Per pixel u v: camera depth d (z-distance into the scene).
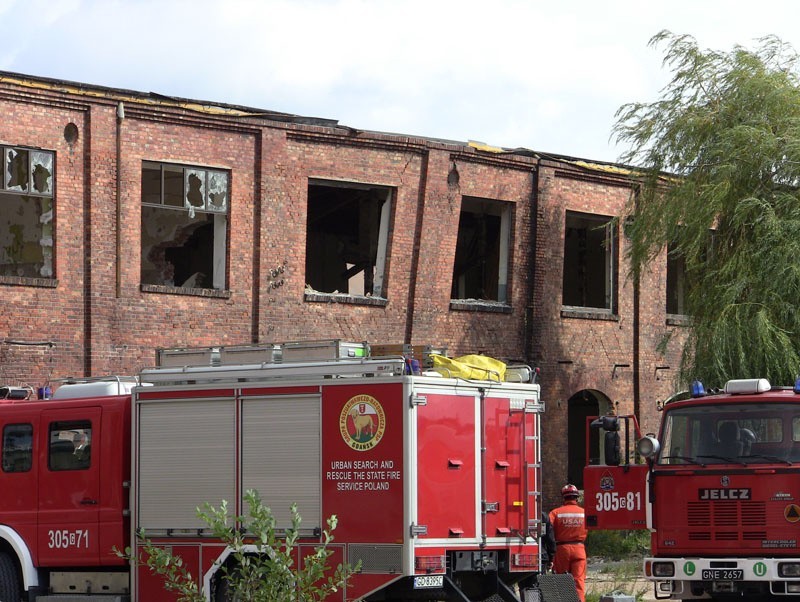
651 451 16.41
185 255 29.38
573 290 36.72
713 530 16.16
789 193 27.33
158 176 26.45
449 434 14.87
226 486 15.37
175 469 15.75
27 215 25.20
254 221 27.34
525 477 15.86
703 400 16.59
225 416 15.48
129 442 16.42
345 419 14.70
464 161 30.69
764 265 26.69
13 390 18.69
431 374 15.18
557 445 32.34
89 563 16.42
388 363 14.56
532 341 32.06
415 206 29.81
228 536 11.12
